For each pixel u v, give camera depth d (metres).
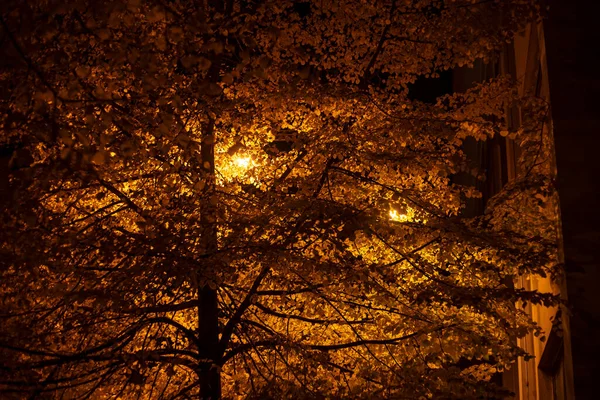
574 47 6.34
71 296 5.23
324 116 6.91
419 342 5.99
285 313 6.91
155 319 6.34
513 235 6.29
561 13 6.41
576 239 5.99
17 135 5.18
